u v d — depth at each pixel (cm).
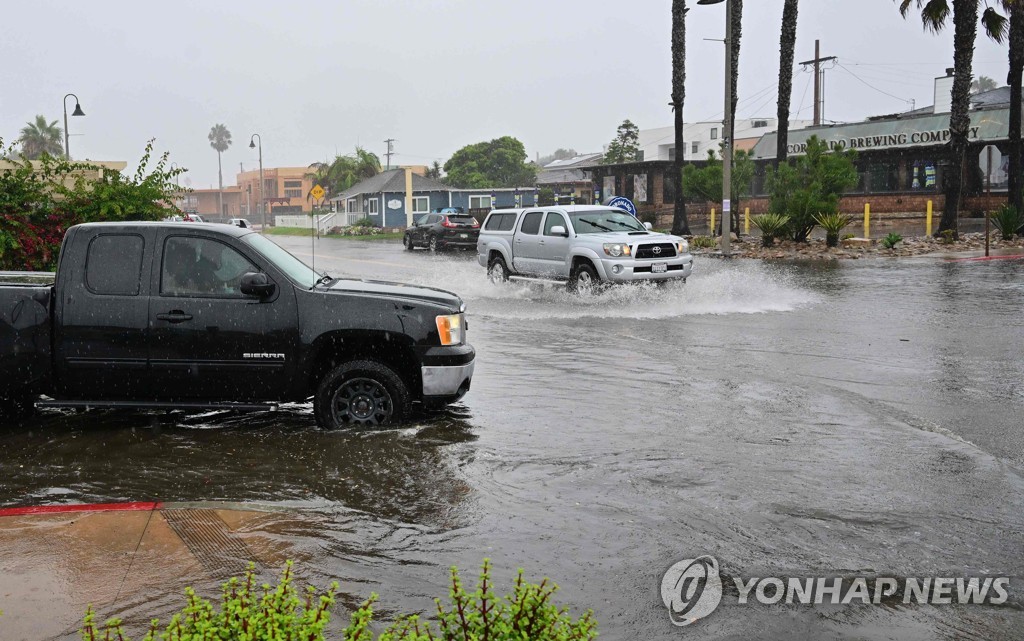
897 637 405
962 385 912
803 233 2958
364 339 757
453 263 2930
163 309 741
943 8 2911
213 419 801
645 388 917
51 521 537
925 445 697
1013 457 666
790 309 1522
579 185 6481
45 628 404
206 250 755
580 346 1188
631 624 416
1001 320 1338
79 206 1346
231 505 568
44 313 738
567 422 779
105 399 754
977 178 3934
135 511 556
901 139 4134
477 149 8444
